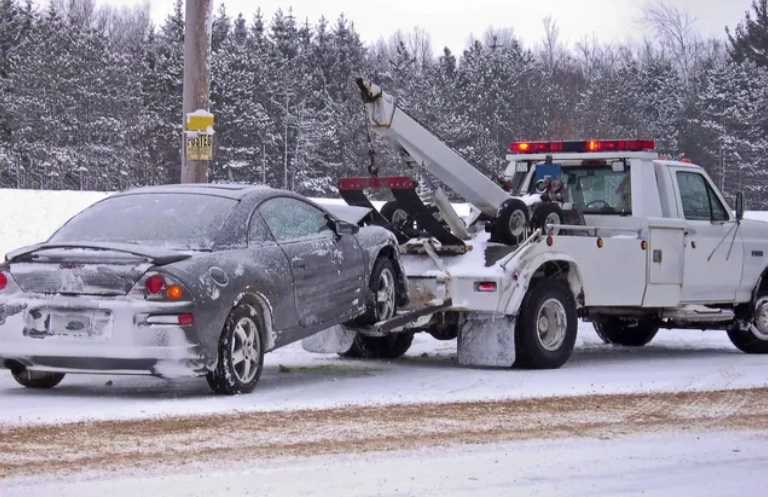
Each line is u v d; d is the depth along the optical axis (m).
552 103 74.31
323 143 67.50
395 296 12.73
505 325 12.88
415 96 68.69
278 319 10.51
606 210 14.73
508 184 14.11
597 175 14.88
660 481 6.99
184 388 10.59
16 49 72.62
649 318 15.48
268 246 10.62
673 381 11.83
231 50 68.94
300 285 10.84
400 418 8.95
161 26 90.69
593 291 13.70
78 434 7.96
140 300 9.34
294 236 11.16
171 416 8.75
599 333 17.33
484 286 12.71
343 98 80.44
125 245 9.76
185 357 9.37
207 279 9.59
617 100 75.44
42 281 9.62
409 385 11.20
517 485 6.75
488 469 7.16
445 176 13.46
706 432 8.70
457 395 10.38
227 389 9.88
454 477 6.91
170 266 9.46
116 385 10.82
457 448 7.79
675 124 74.44
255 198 10.86
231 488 6.48
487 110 72.75
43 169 65.56
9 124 67.12
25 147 65.88
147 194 10.98
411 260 13.38
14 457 7.18
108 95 68.12
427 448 7.75
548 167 14.76
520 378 11.95
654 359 14.73
